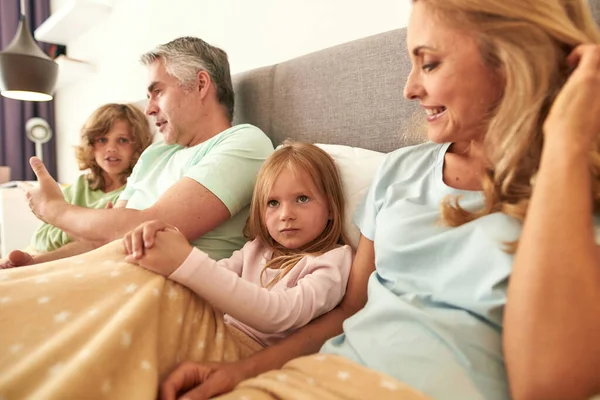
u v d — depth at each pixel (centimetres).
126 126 167
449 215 60
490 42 53
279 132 130
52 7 307
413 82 60
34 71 198
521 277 44
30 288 53
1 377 44
